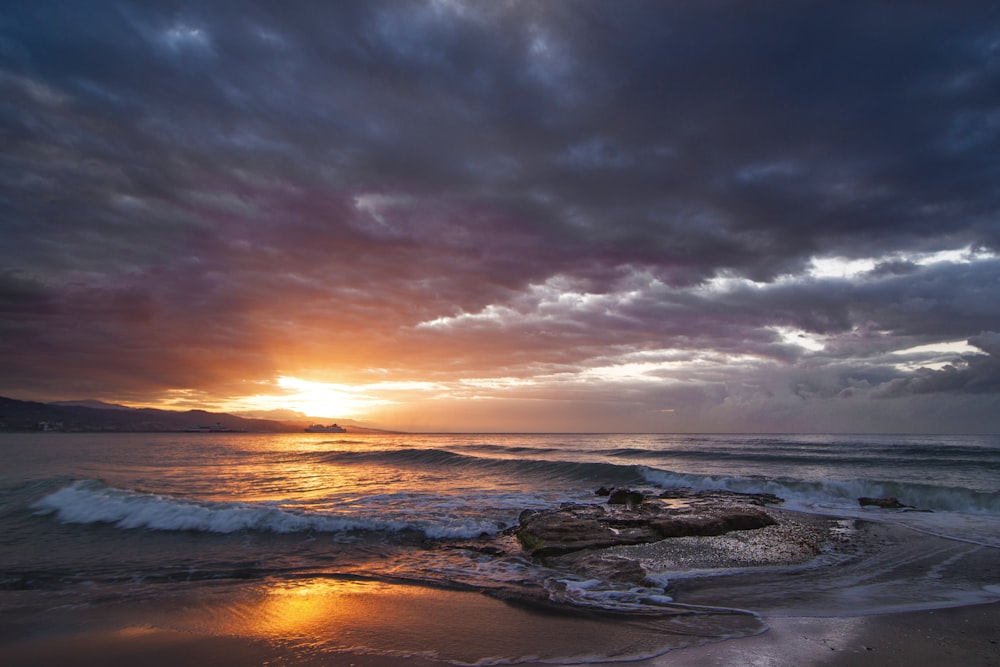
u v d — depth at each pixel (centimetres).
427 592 770
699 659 501
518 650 539
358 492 1947
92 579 848
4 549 1045
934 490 1741
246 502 1556
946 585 795
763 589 773
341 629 611
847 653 514
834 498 1862
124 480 2223
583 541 1066
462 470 2952
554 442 8500
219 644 566
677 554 984
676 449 4772
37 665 515
